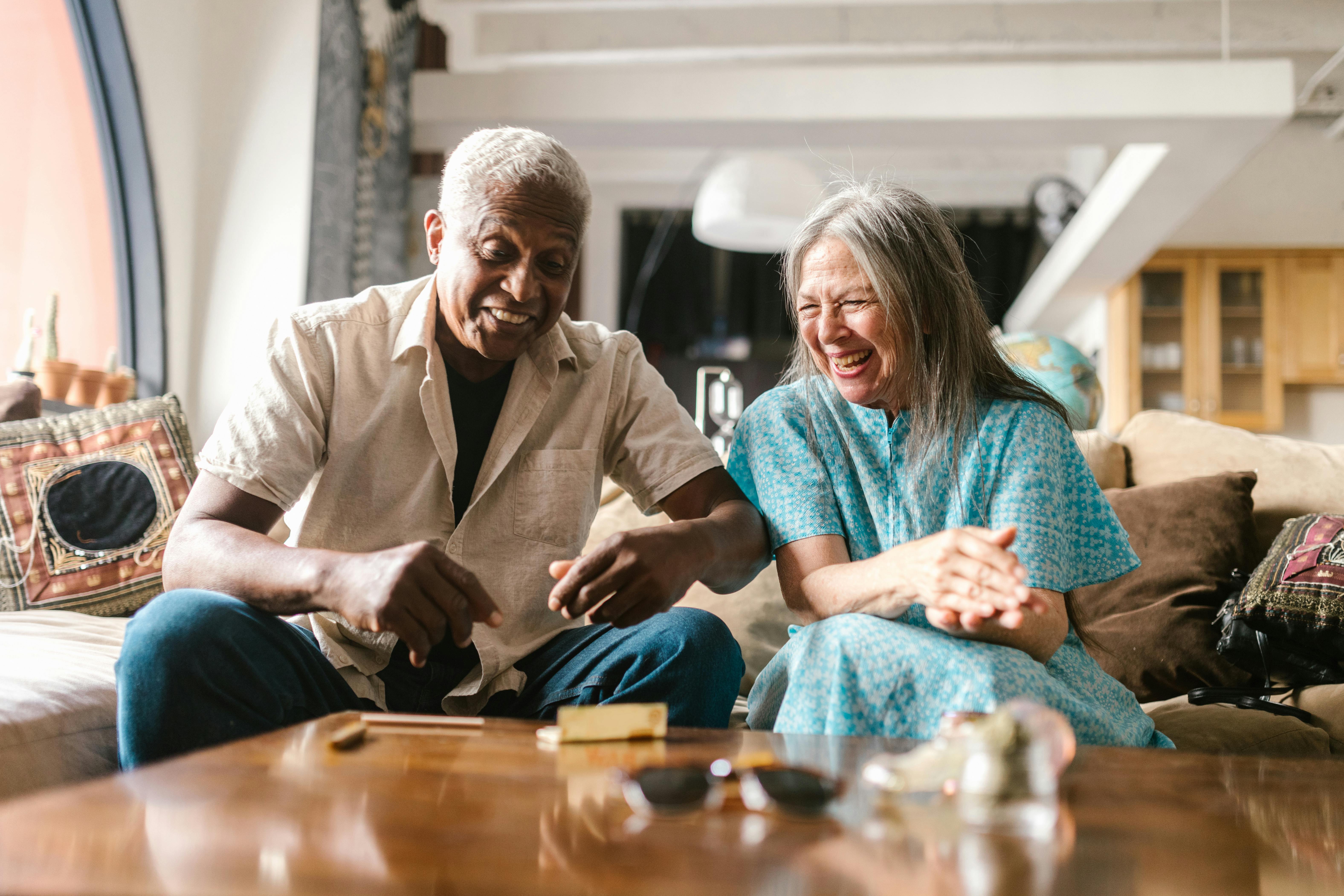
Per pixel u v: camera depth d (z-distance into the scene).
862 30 5.75
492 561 1.39
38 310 2.99
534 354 1.44
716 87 4.46
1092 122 4.36
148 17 2.98
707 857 0.52
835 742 0.88
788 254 1.37
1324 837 0.60
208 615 1.06
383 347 1.40
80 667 1.37
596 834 0.55
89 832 0.51
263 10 3.26
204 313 3.17
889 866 0.52
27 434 2.01
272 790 0.62
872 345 1.28
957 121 4.39
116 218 2.98
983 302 1.39
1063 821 0.63
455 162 1.33
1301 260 6.45
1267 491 2.07
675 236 8.27
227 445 1.28
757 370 7.93
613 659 1.28
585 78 4.51
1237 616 1.70
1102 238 5.67
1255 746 1.47
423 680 1.34
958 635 1.12
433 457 1.39
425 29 4.95
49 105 2.96
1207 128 4.36
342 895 0.43
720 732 0.92
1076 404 2.55
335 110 3.33
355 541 1.37
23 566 1.88
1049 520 1.23
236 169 3.21
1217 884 0.50
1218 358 6.43
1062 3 5.64
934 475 1.29
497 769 0.71
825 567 1.25
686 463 1.42
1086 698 1.20
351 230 3.46
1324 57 5.80
